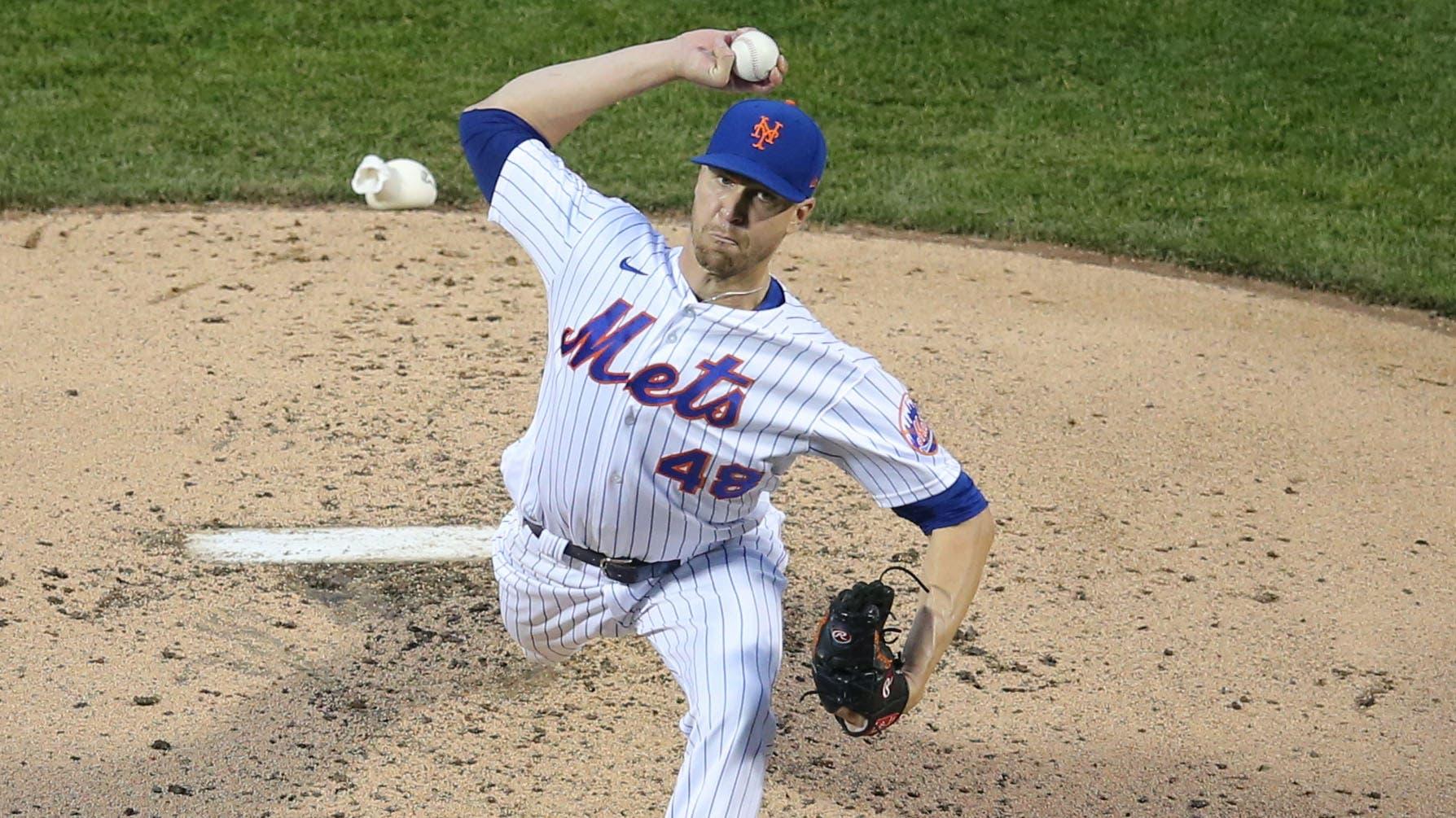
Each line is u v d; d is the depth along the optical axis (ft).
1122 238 116.88
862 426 41.78
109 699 56.75
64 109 130.31
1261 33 156.87
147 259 102.22
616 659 62.13
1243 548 73.92
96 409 80.12
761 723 42.27
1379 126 140.36
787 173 40.27
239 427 79.30
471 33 150.10
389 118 132.36
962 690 61.46
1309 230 119.55
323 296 97.04
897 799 54.39
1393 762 57.93
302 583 66.03
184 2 153.38
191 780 52.54
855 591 39.14
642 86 48.21
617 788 53.83
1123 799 55.01
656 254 43.80
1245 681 63.05
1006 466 80.38
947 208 121.08
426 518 72.02
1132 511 76.74
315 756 54.49
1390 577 71.87
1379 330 103.45
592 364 42.80
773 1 159.22
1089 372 93.09
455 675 60.29
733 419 41.78
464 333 92.63
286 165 121.70
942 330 97.96
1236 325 102.89
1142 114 142.00
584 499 43.70
